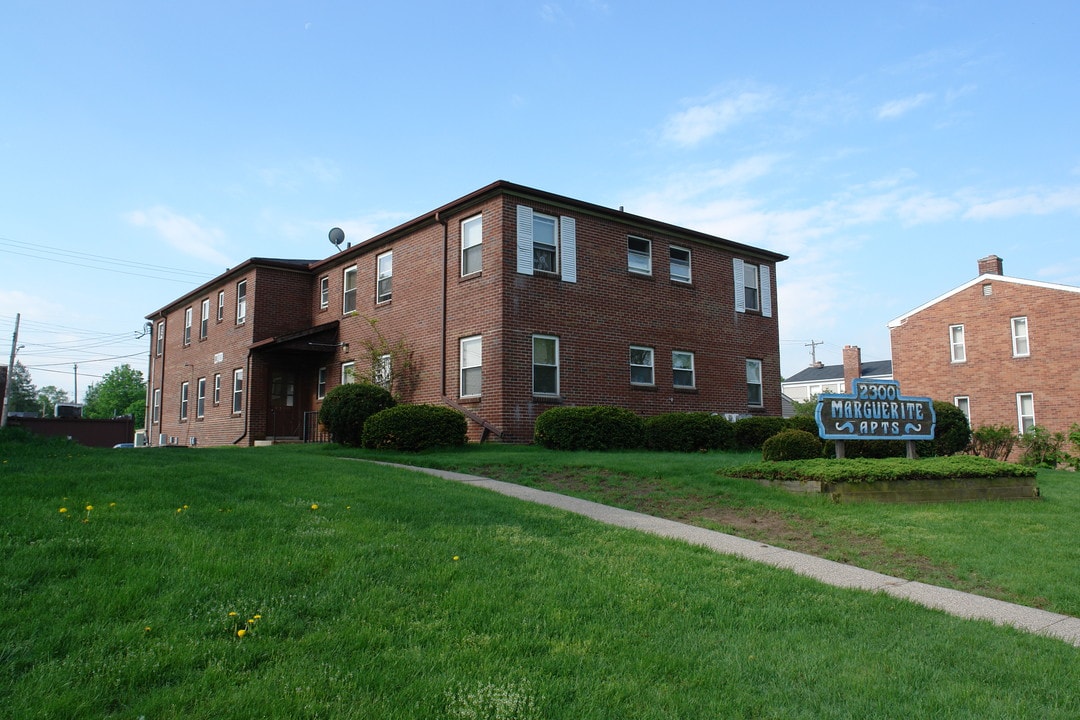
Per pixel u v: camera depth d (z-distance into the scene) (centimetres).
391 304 2102
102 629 433
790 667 456
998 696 428
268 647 430
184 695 367
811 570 720
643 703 394
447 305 1892
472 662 431
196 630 443
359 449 1580
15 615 440
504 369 1712
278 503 779
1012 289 2792
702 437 1734
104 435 3092
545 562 642
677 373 2111
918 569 751
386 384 2020
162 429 3102
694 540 806
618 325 1964
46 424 3008
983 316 2870
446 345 1883
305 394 2442
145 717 346
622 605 550
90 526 624
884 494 1075
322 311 2433
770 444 1273
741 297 2323
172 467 983
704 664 455
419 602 522
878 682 437
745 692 415
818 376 5800
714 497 1059
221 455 1280
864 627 545
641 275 2041
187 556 563
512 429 1712
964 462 1184
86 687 368
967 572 736
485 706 377
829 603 595
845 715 393
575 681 415
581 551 697
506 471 1240
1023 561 761
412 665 420
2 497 712
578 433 1595
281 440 2358
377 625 474
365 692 385
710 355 2197
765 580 645
